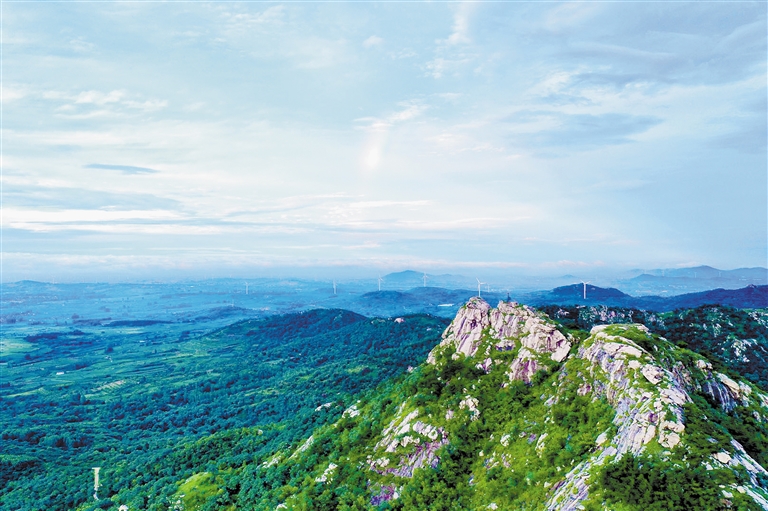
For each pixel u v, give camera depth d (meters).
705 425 62.62
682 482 54.28
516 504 69.62
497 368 108.69
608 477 58.28
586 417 76.94
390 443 103.88
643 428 63.31
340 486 100.25
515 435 85.00
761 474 57.66
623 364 77.19
